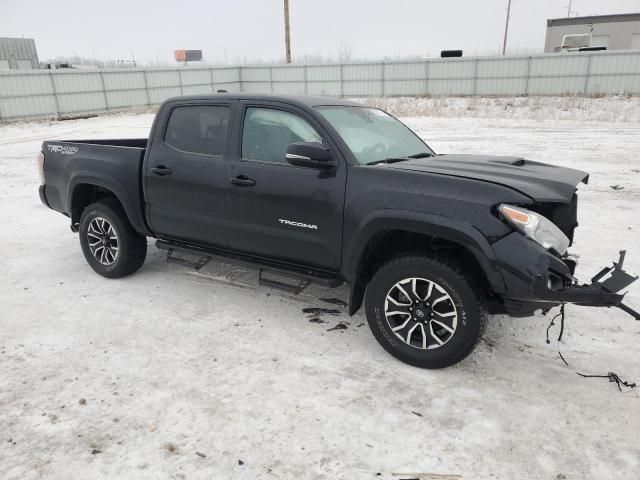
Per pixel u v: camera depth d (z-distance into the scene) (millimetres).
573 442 2574
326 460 2453
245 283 4754
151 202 4402
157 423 2725
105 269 4832
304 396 2975
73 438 2605
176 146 4242
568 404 2889
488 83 31328
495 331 3752
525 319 3943
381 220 3154
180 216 4258
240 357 3418
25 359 3385
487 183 2955
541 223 2889
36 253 5734
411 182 3123
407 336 3262
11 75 25891
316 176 3467
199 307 4223
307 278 3686
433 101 28062
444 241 3264
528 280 2762
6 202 8523
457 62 31547
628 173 9961
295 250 3684
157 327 3857
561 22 45031
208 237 4172
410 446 2551
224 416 2785
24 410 2836
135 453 2498
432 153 4363
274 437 2617
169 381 3129
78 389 3037
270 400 2934
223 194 3918
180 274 5004
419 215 3014
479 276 3121
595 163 11016
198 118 4148
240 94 3975
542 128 17547
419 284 3201
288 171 3598
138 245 4762
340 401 2926
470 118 21438
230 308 4203
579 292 2736
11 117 26188
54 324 3910
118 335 3729
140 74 32062
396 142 4102
